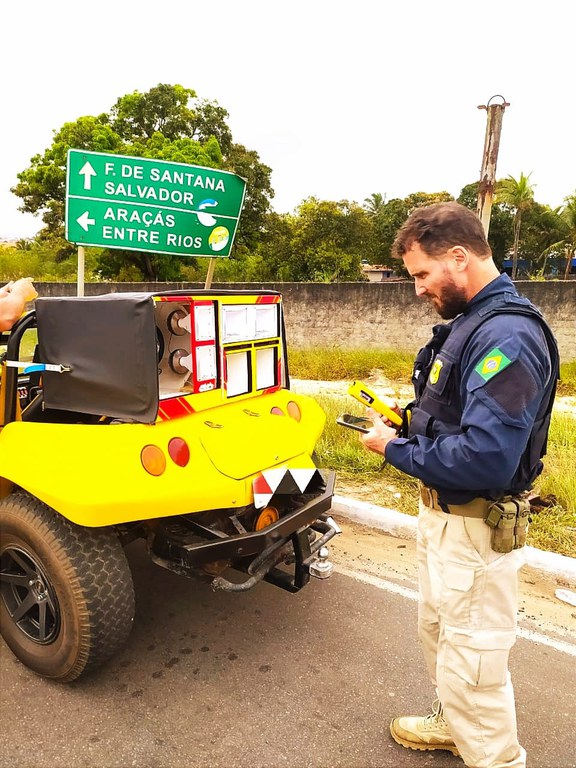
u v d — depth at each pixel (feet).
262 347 10.09
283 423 9.61
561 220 118.32
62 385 8.36
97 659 7.82
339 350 37.76
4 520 7.93
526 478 5.76
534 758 7.26
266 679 8.51
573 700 8.21
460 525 5.75
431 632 6.89
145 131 73.82
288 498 9.15
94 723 7.66
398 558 11.98
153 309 7.41
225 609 10.19
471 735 6.07
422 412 6.01
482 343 5.30
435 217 5.58
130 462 7.37
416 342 37.88
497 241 127.44
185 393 8.41
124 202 14.21
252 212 80.18
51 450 7.54
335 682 8.48
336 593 10.73
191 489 7.61
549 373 5.39
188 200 14.90
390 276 138.00
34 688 8.27
